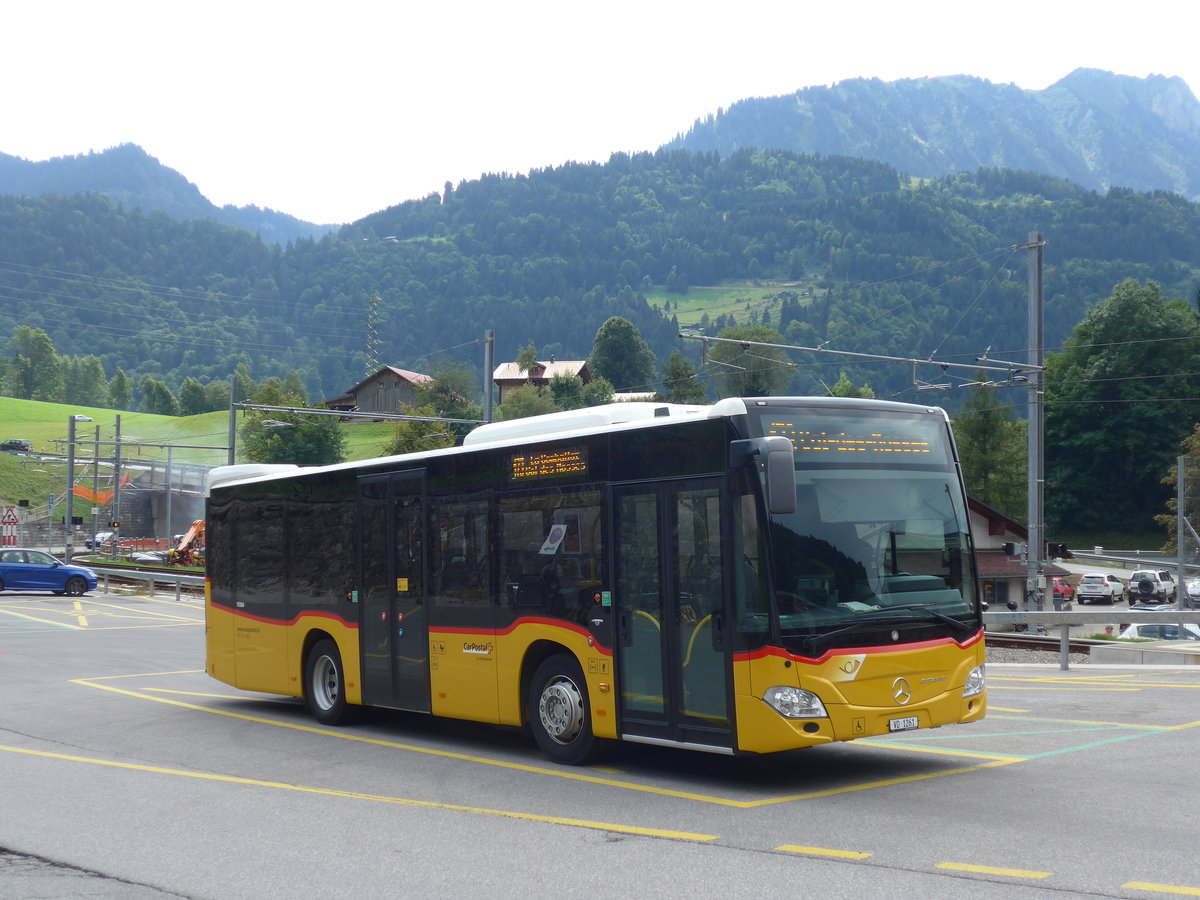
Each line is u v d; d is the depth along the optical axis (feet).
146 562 244.63
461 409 329.52
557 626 37.42
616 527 35.68
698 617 32.91
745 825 28.14
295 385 636.07
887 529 33.14
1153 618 63.72
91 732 47.32
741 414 32.45
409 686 43.88
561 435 37.86
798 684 30.78
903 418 34.60
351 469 47.73
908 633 32.50
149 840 28.73
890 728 31.76
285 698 58.59
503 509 39.96
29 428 517.55
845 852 25.07
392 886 23.89
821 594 31.53
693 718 32.94
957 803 29.66
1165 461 331.98
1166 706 46.55
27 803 33.55
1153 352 341.21
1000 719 44.19
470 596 41.01
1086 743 38.09
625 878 23.75
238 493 55.83
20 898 23.70
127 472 381.40
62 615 120.67
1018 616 65.57
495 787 34.35
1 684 64.18
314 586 49.65
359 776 37.01
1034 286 106.83
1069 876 22.45
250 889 24.06
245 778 37.06
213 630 57.06
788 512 30.17
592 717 36.19
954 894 21.53
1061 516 350.23
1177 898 20.79
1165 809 28.14
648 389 556.10
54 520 363.56
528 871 24.62
